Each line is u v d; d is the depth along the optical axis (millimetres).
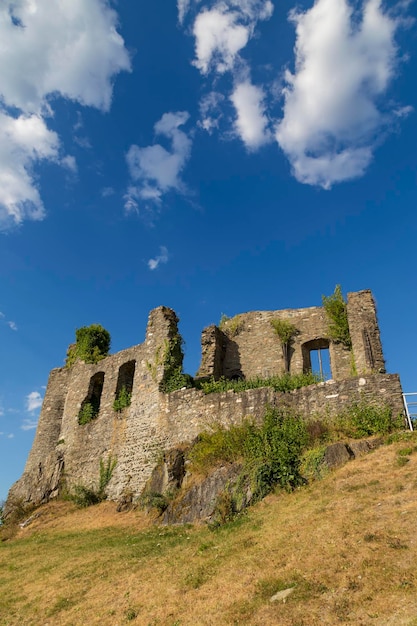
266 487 14562
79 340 30703
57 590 12008
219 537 12656
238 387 20328
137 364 24891
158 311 25219
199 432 19906
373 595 7328
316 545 9547
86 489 23125
